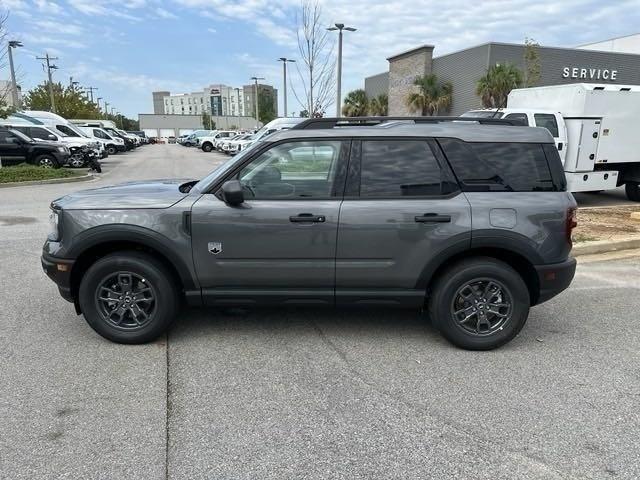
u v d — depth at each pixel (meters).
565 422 3.18
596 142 11.29
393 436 3.02
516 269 4.30
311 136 4.06
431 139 4.07
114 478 2.63
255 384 3.62
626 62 36.19
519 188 4.09
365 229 3.97
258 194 4.04
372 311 5.07
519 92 13.16
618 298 5.55
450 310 4.13
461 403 3.39
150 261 4.08
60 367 3.82
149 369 3.80
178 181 5.13
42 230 8.77
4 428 3.04
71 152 20.86
